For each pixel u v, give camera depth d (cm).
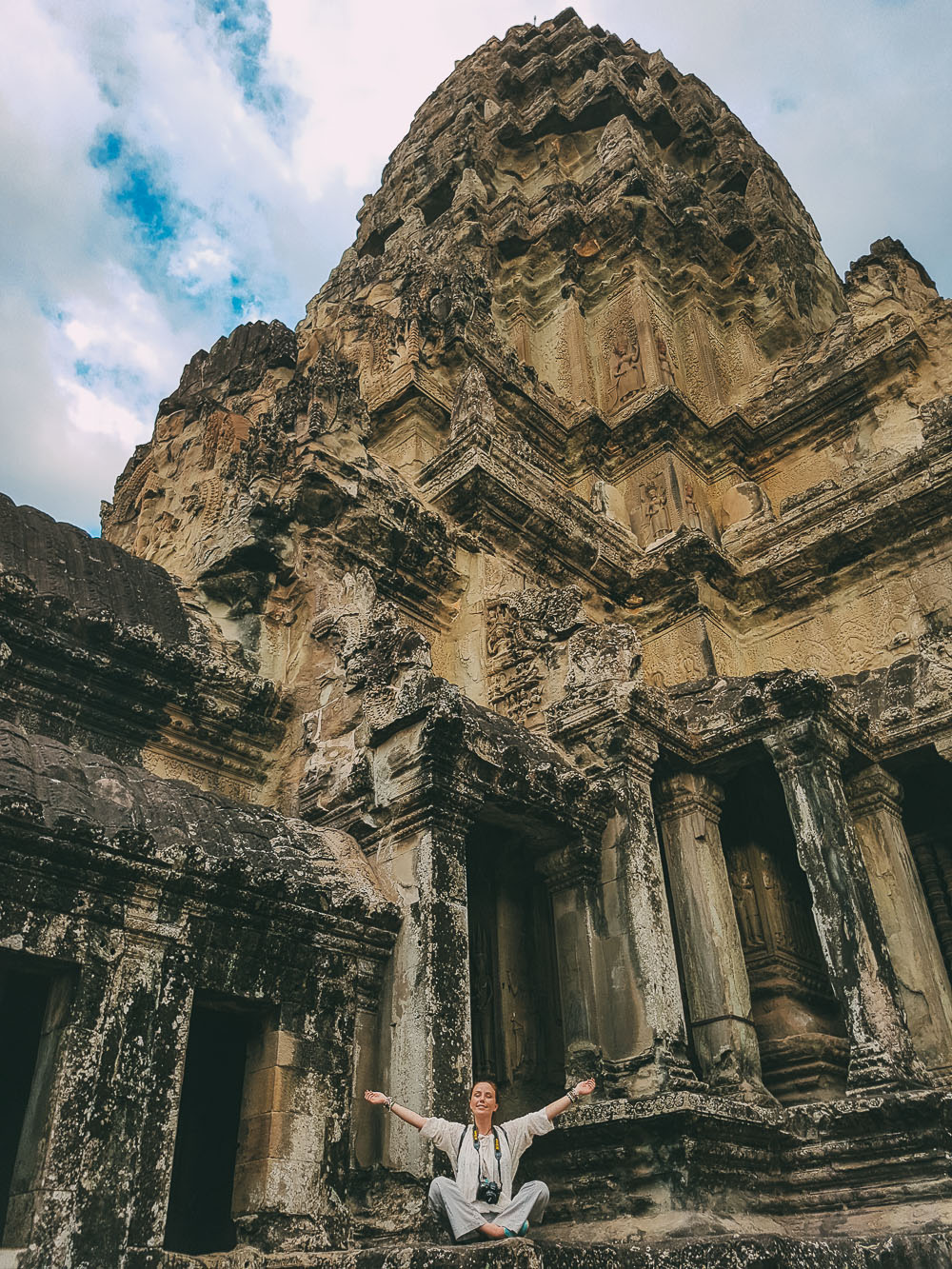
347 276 2334
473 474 1384
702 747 1073
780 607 1590
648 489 1881
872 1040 838
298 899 723
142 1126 577
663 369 2084
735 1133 798
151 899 640
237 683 1008
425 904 783
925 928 1025
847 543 1509
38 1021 725
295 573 1143
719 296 2400
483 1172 586
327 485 1157
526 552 1455
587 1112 809
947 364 1756
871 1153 790
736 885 1155
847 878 909
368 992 770
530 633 1215
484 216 2555
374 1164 711
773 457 1945
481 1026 959
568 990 929
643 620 1608
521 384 1931
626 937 917
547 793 930
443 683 904
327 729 988
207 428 1483
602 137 2631
